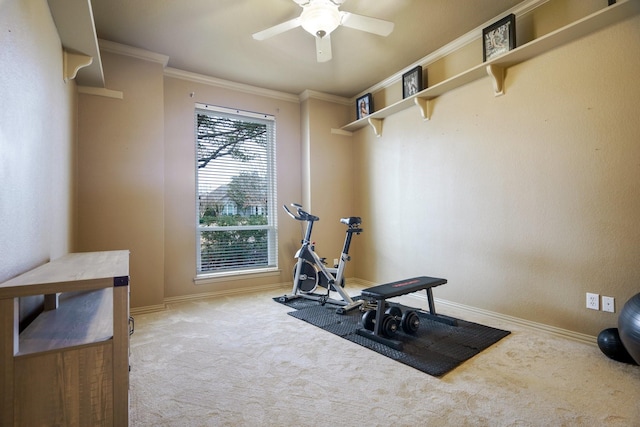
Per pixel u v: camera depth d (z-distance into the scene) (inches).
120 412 45.8
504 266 119.1
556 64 104.0
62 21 84.2
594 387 72.7
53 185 83.7
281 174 183.9
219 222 166.1
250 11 110.7
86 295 73.6
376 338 101.8
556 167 104.3
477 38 126.8
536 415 63.1
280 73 160.4
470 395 70.7
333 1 93.8
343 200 195.6
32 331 50.1
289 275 184.5
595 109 95.3
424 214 151.3
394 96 168.1
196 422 62.7
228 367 85.4
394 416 63.9
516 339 102.0
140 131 136.8
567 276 101.9
